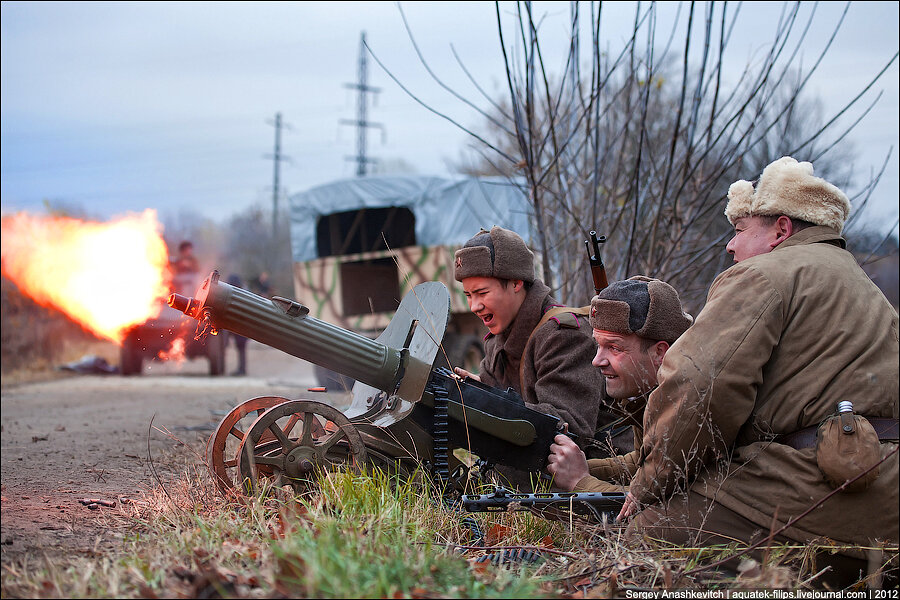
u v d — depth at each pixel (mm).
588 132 5855
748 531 3045
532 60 5602
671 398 3066
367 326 12875
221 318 3449
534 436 3801
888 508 2859
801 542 2959
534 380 4223
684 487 3184
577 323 4133
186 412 8828
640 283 3633
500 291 4215
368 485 3318
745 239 3387
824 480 2916
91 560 2822
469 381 3982
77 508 3703
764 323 3012
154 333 14773
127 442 6293
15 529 3217
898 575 2957
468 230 12375
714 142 5492
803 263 3105
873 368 2957
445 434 3707
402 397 3689
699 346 3043
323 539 2643
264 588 2473
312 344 3545
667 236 6023
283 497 3387
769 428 3041
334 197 12773
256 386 12664
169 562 2707
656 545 3141
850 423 2846
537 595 2535
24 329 15969
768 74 5395
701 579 2957
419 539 3088
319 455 3533
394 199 12320
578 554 3133
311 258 13109
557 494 3428
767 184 3314
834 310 3021
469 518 3496
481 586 2562
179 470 4582
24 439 6535
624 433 4254
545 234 6016
